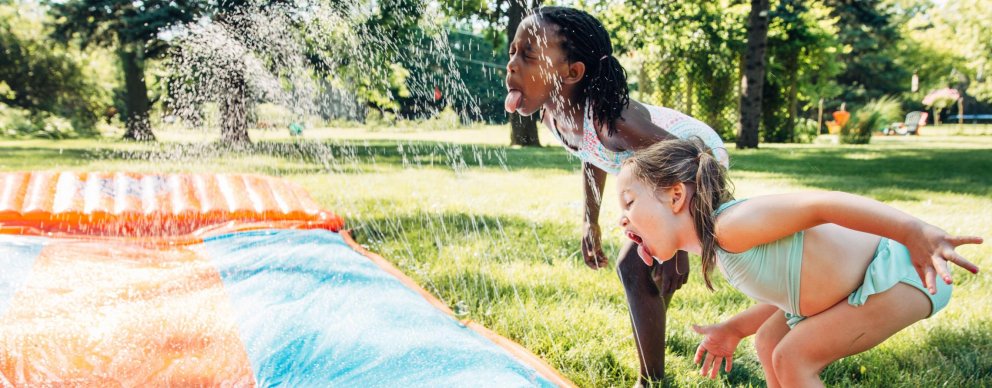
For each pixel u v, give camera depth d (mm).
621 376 2037
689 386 1993
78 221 2910
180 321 1853
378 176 6410
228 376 1591
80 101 14969
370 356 1697
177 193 3391
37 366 1572
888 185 6215
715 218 1570
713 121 15508
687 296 2770
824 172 7586
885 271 1491
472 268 3043
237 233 2896
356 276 2322
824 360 1544
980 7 25312
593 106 1883
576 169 7484
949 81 34844
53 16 12078
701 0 14023
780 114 16109
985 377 2053
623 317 2480
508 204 4863
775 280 1554
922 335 2377
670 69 15320
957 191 5801
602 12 13625
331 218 3275
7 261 2305
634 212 1657
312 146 9164
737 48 14922
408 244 3512
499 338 2027
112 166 6637
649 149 1678
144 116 10672
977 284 2961
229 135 6242
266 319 1883
